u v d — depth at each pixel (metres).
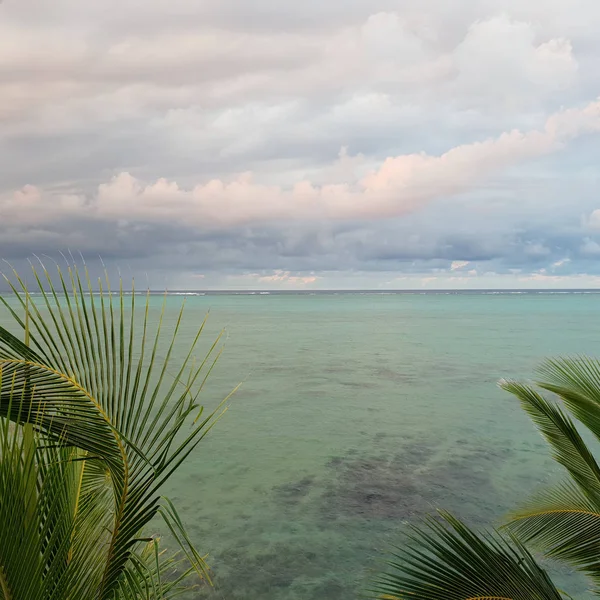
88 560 1.89
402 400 15.04
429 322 51.56
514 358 24.00
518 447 10.38
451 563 2.27
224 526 6.86
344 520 7.03
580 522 2.89
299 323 50.78
